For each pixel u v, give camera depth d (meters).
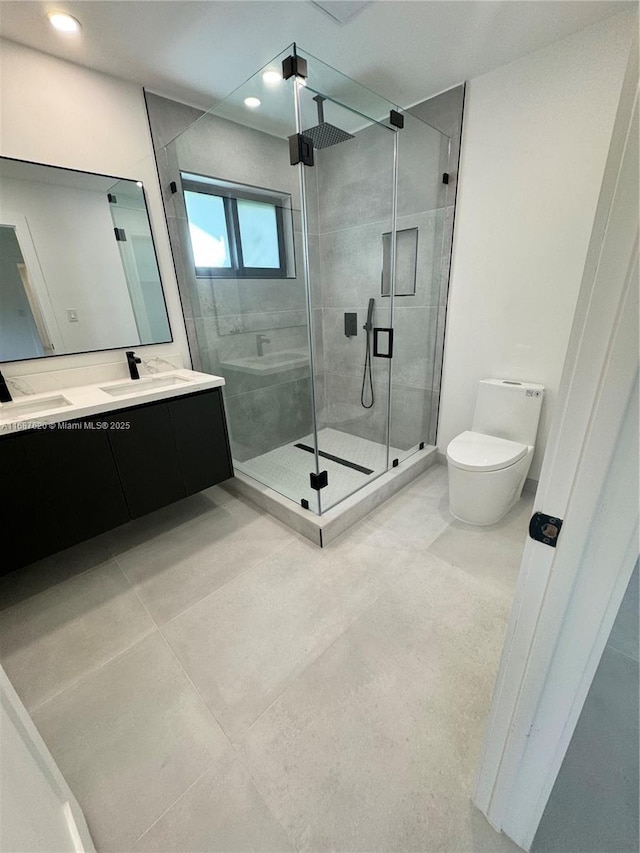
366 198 2.46
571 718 0.67
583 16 1.52
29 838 0.61
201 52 1.69
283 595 1.64
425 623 1.48
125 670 1.34
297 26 1.53
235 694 1.24
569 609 0.59
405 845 0.89
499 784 0.84
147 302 2.21
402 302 2.56
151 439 1.86
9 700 0.72
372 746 1.09
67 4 1.38
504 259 2.08
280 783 1.01
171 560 1.89
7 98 1.63
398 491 2.45
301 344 2.58
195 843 0.91
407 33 1.60
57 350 1.94
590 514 0.51
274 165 2.27
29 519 1.54
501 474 1.93
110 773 1.05
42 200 1.79
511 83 1.83
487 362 2.32
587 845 0.85
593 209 1.77
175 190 2.18
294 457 2.74
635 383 0.43
